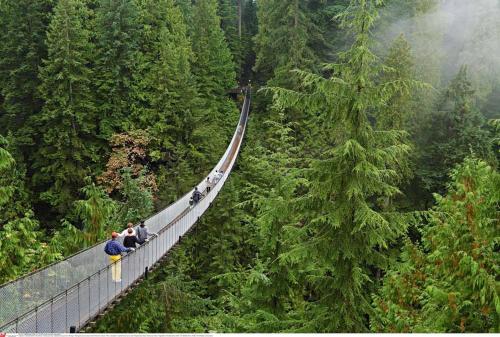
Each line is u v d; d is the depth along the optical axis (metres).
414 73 26.33
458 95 26.80
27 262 11.38
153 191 28.58
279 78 36.03
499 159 26.53
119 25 31.64
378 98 8.34
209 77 39.97
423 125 26.44
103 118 31.00
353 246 8.42
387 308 8.51
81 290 9.75
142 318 14.68
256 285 12.03
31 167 29.12
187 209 20.17
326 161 8.62
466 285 6.60
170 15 38.94
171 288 17.53
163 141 31.94
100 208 14.70
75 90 29.23
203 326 15.45
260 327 9.84
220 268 23.11
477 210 7.20
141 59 33.47
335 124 8.70
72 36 29.14
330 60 38.75
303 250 8.50
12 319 7.80
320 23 40.06
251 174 27.78
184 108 32.88
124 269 11.81
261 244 13.20
